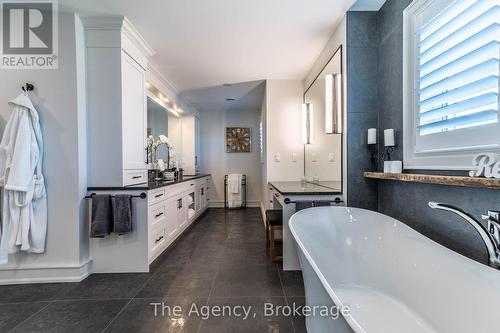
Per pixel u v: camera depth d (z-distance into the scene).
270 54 2.95
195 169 5.36
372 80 2.27
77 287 2.07
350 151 2.28
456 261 1.22
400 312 1.46
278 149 3.80
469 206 1.36
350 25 2.24
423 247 1.43
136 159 2.60
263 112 4.53
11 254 2.17
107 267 2.34
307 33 2.51
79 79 2.22
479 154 1.22
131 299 1.88
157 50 2.83
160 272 2.35
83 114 2.27
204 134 5.94
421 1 1.69
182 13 2.15
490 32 1.19
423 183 1.72
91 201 2.29
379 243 1.78
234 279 2.20
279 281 2.16
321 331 1.18
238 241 3.29
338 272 1.88
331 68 2.57
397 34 1.97
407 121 1.85
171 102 4.20
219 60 3.10
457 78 1.39
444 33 1.50
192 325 1.58
